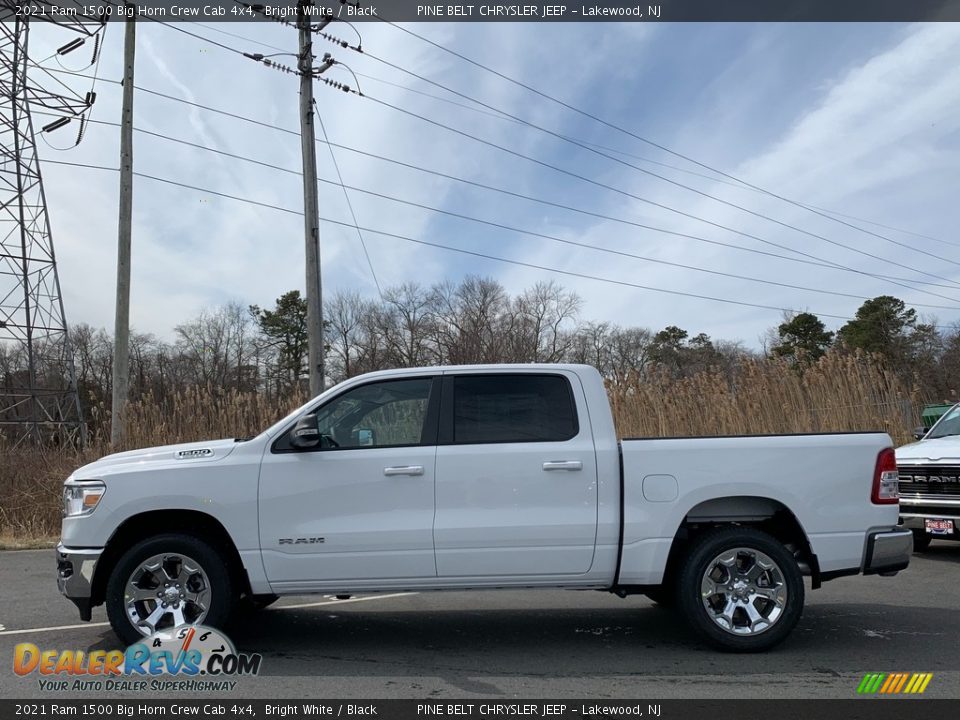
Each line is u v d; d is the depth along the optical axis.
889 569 5.37
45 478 12.65
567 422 5.49
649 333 59.56
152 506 5.25
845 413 14.20
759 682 4.71
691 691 4.56
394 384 5.61
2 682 4.80
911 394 14.48
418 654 5.36
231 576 5.36
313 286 16.11
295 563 5.22
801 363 15.39
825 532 5.35
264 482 5.29
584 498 5.31
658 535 5.29
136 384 53.84
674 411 14.48
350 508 5.27
